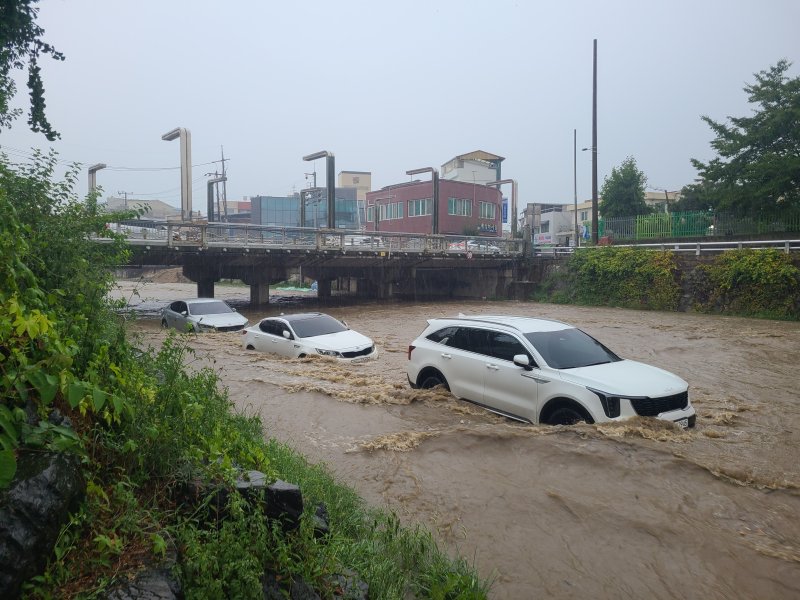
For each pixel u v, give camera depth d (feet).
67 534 9.17
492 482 19.20
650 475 18.92
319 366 40.81
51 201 20.35
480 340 28.40
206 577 9.66
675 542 15.33
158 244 83.35
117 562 9.44
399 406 28.14
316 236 101.14
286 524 12.10
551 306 108.88
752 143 97.60
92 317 16.56
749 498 17.58
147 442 12.19
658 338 63.05
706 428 25.94
